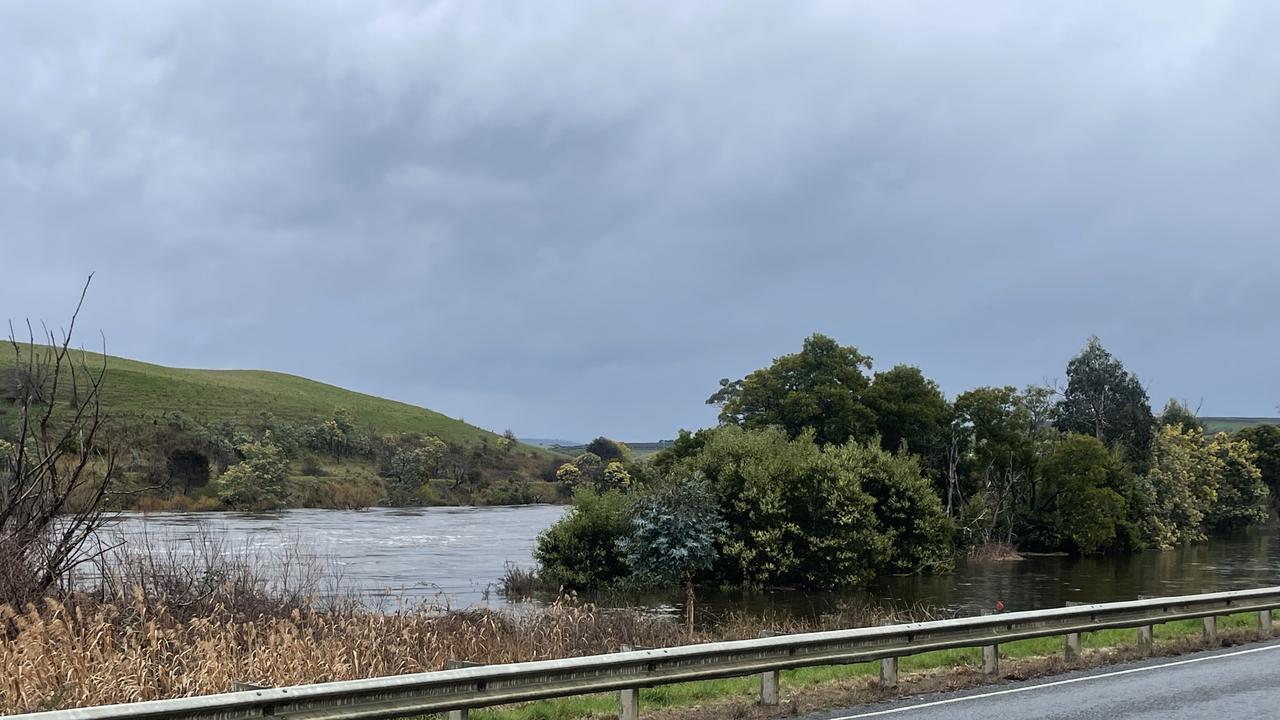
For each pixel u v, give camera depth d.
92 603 12.40
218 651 11.34
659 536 40.00
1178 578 44.88
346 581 33.00
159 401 120.62
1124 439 77.56
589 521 41.00
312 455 117.38
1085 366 80.88
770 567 39.78
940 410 59.19
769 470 41.88
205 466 83.62
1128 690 11.70
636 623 18.48
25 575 11.98
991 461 61.53
